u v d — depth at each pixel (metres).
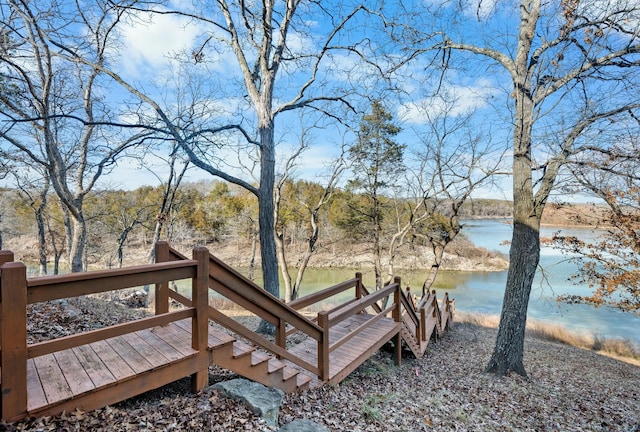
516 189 6.82
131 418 2.37
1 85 8.26
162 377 2.57
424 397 4.70
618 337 13.00
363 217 16.81
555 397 5.67
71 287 2.07
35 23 7.46
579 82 7.07
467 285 21.66
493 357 6.84
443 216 14.68
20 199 17.53
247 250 29.66
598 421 4.84
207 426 2.46
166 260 3.33
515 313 6.66
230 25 7.68
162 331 3.29
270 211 7.46
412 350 6.61
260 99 7.66
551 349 10.67
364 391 4.43
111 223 20.38
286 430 2.62
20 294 1.90
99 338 2.22
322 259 24.61
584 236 9.68
